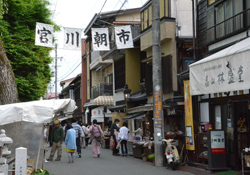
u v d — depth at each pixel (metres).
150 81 20.34
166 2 17.91
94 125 17.22
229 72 8.77
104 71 34.09
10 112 8.38
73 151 14.76
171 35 17.77
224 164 11.36
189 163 12.98
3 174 7.71
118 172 11.88
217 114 12.60
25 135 12.22
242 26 11.70
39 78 19.42
